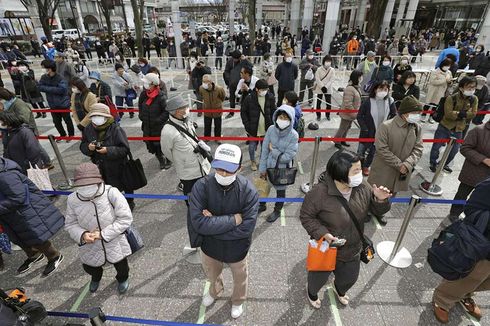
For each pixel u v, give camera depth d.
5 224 2.98
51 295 3.17
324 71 7.89
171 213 4.53
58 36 30.16
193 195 2.34
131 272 3.45
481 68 9.86
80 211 2.59
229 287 3.22
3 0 27.31
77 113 6.03
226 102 10.34
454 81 9.02
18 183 2.87
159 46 19.78
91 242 2.60
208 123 6.81
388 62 7.88
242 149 6.68
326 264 2.38
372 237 3.96
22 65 8.55
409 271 3.42
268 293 3.15
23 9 28.91
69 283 3.32
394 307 2.98
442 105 5.02
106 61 19.03
